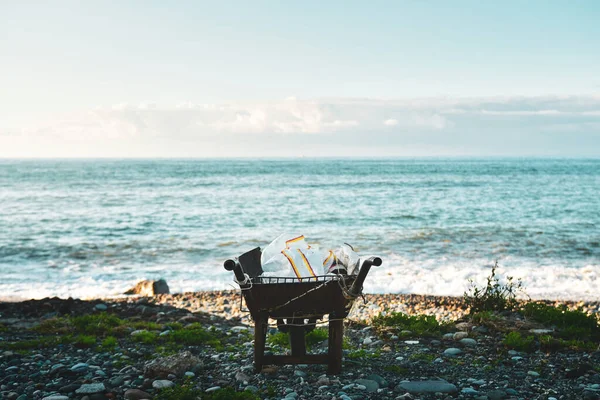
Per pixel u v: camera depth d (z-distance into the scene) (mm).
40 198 44781
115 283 15031
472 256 18812
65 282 15133
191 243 21875
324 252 6164
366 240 22531
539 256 18812
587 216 31859
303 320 5879
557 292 13656
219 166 177000
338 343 5617
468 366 6098
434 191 54000
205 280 15547
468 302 9352
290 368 6004
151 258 18781
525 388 5309
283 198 44812
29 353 6758
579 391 5184
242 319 9945
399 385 5273
